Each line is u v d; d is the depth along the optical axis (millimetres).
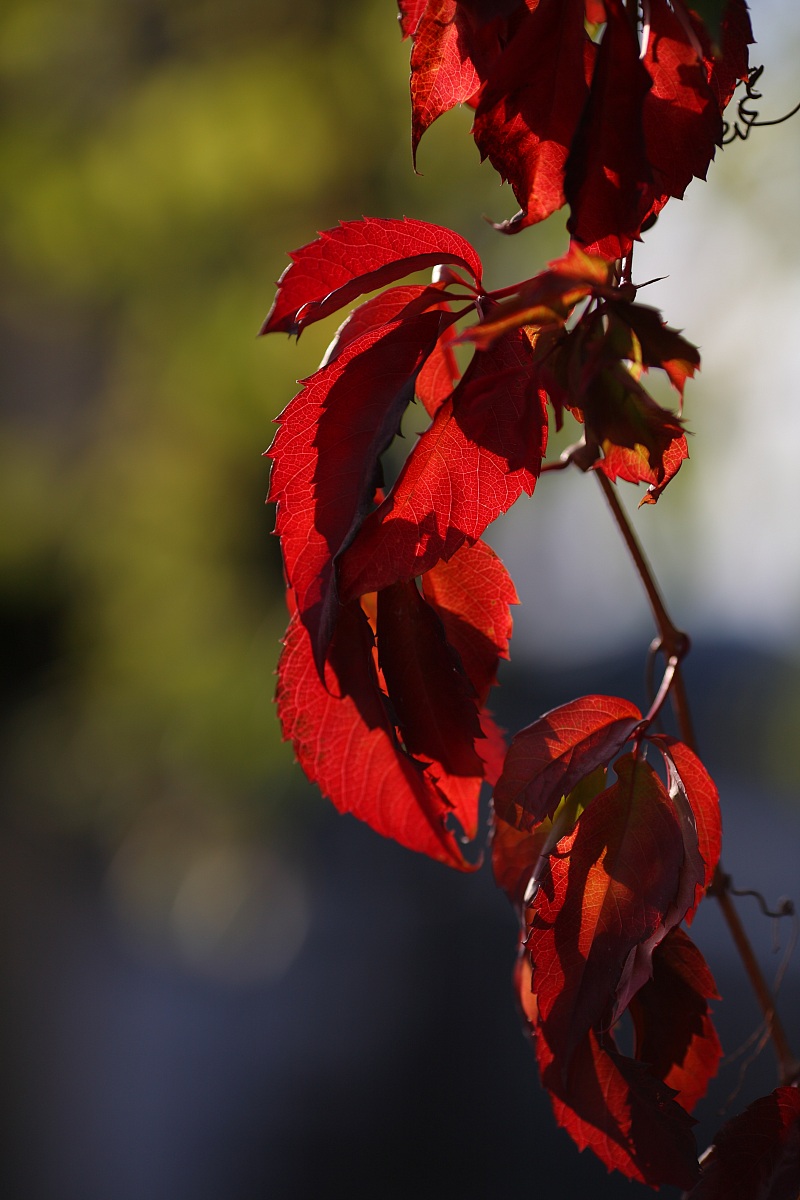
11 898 4195
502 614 1147
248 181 4102
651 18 1090
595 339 1066
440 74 1113
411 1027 5906
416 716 1117
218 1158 4633
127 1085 4906
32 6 4043
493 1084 5383
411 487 1093
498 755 1159
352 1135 4918
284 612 4309
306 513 1091
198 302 4148
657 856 1096
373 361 1096
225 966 6191
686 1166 1100
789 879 6566
